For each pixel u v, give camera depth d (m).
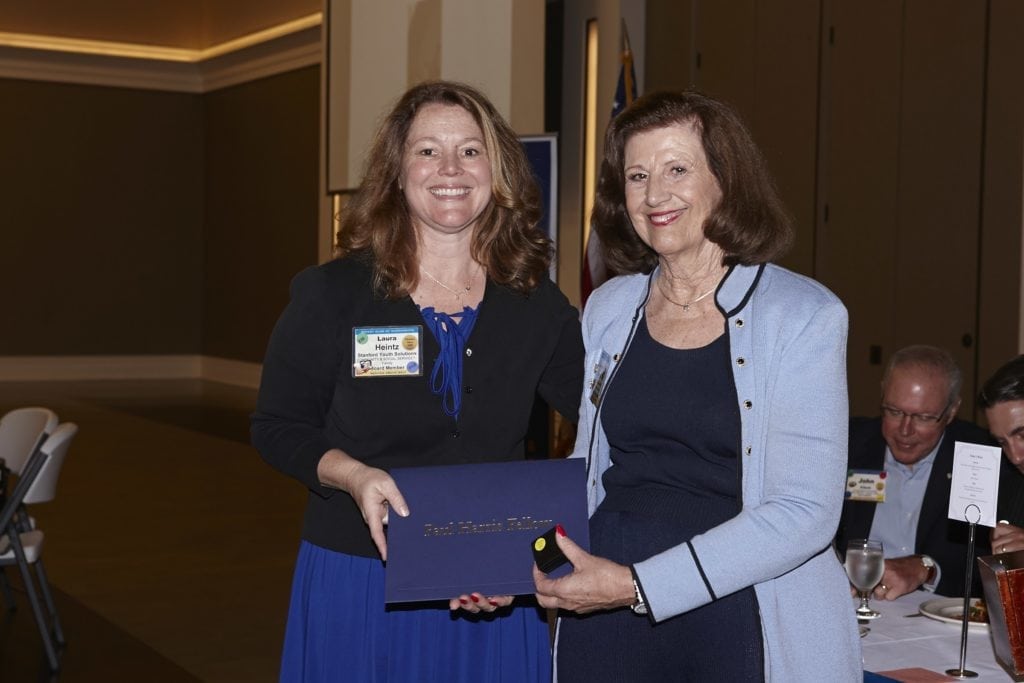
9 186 15.34
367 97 7.19
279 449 2.10
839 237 7.54
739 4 8.02
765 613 1.80
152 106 15.98
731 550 1.73
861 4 7.35
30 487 4.42
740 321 1.84
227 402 13.68
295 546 6.68
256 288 15.12
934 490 3.19
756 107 7.98
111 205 15.91
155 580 5.88
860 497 3.14
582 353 2.31
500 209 2.21
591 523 1.97
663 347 1.91
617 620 1.90
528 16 6.27
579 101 6.75
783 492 1.75
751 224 1.84
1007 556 2.14
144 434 10.91
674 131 1.84
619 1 6.46
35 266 15.56
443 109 2.16
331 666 2.11
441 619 2.14
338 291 2.15
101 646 4.83
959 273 6.82
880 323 7.31
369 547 2.12
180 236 16.28
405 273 2.15
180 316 16.41
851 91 7.42
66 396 13.95
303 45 13.73
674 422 1.87
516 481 1.95
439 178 2.12
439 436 2.16
